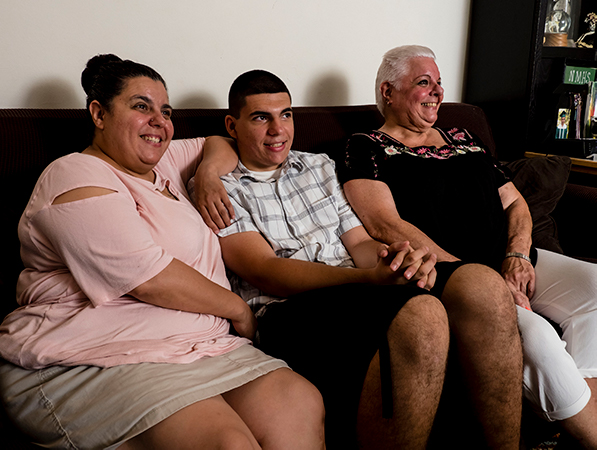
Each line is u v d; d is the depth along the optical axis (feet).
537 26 7.30
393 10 7.41
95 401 3.03
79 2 5.09
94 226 3.23
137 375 3.13
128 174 3.89
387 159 5.55
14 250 3.88
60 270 3.49
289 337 3.83
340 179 5.50
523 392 4.13
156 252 3.39
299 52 6.72
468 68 8.48
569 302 4.79
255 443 2.98
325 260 4.72
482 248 5.48
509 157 8.00
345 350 3.53
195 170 4.90
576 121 8.07
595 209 6.22
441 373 3.48
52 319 3.38
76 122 4.45
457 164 5.71
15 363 3.33
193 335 3.62
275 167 5.10
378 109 6.40
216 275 4.16
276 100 4.71
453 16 8.09
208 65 6.04
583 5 8.48
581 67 8.21
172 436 2.84
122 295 3.47
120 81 3.72
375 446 3.50
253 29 6.28
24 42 4.88
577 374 3.99
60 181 3.36
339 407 3.60
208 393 3.06
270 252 4.41
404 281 3.90
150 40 5.59
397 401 3.38
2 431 3.06
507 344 3.69
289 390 3.33
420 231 5.04
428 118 5.77
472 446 3.91
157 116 3.83
